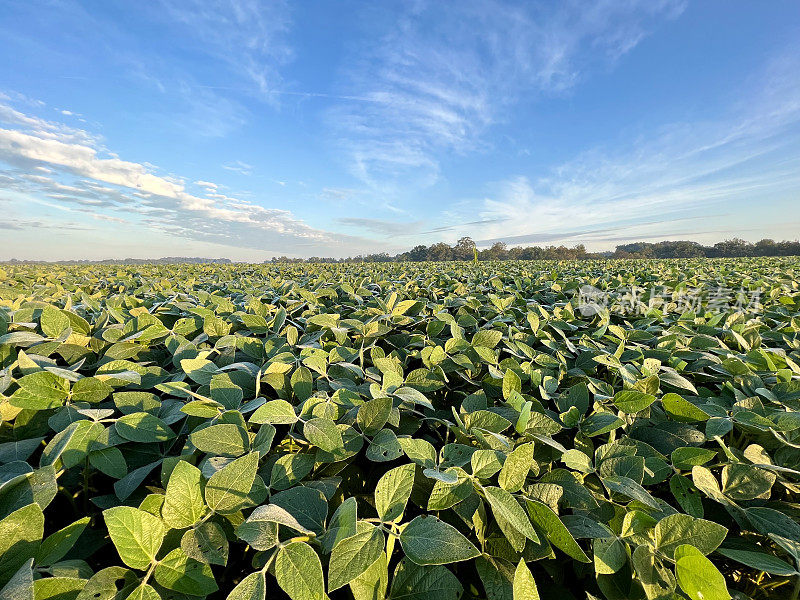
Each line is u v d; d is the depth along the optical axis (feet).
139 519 2.68
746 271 27.07
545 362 6.77
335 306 11.62
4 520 2.43
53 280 19.75
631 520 3.34
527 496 3.52
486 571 3.02
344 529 2.71
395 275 25.02
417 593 2.82
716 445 5.39
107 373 5.28
